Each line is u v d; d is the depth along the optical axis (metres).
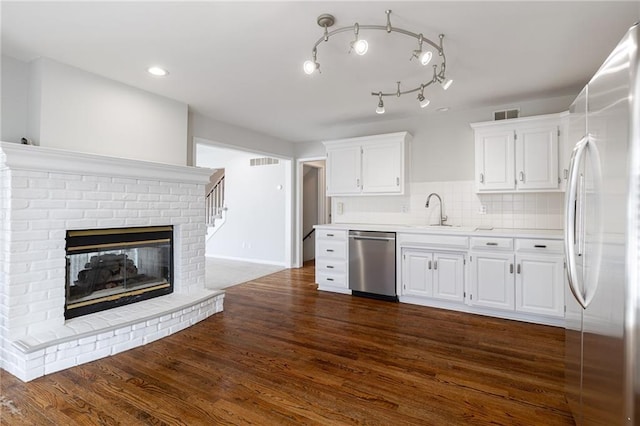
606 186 1.27
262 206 6.79
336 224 4.77
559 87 3.34
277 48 2.53
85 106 2.89
